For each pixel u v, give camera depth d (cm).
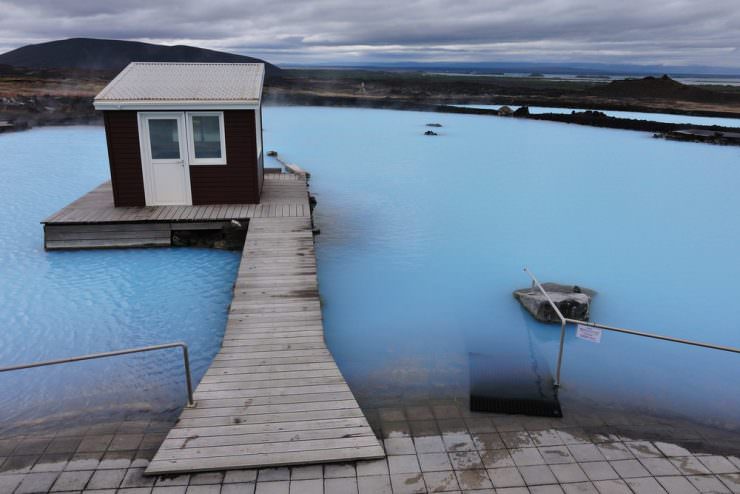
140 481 413
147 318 750
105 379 604
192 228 1001
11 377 601
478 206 1341
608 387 613
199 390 511
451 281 907
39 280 855
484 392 581
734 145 2295
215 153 1049
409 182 1582
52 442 470
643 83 4844
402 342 708
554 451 470
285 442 446
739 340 740
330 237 1105
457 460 452
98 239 980
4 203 1255
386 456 451
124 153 1016
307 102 3722
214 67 1173
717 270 969
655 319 791
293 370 552
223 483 409
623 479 435
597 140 2386
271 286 753
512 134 2541
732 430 531
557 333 745
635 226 1200
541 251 1046
